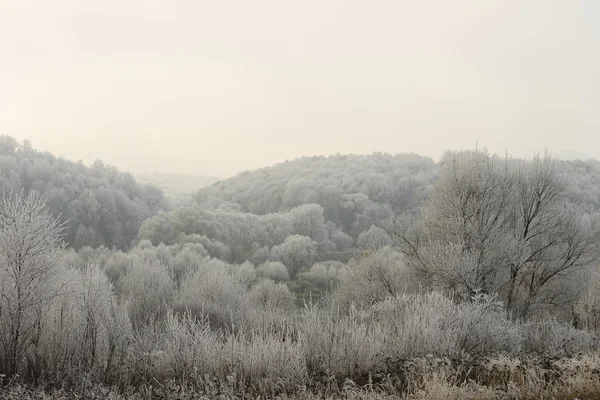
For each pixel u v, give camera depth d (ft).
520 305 39.88
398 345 22.85
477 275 38.42
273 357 20.53
